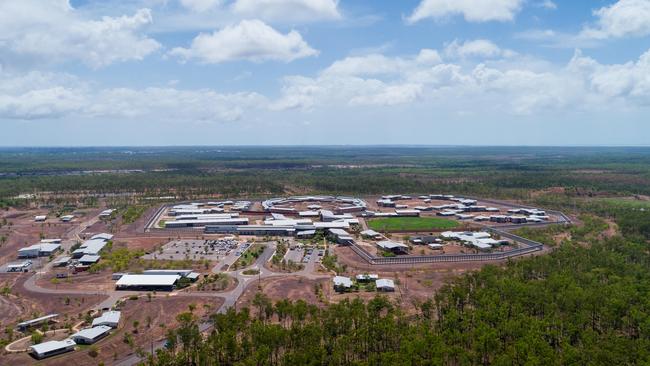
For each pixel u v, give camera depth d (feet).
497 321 565.12
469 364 487.20
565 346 495.41
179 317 615.98
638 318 562.66
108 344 559.38
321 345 535.60
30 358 526.57
